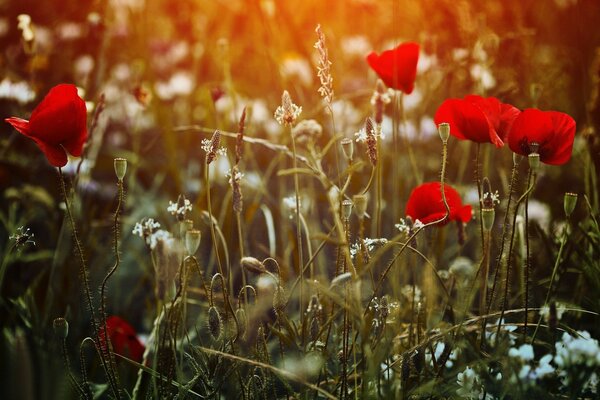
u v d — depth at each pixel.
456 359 1.62
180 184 2.21
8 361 1.46
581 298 1.78
